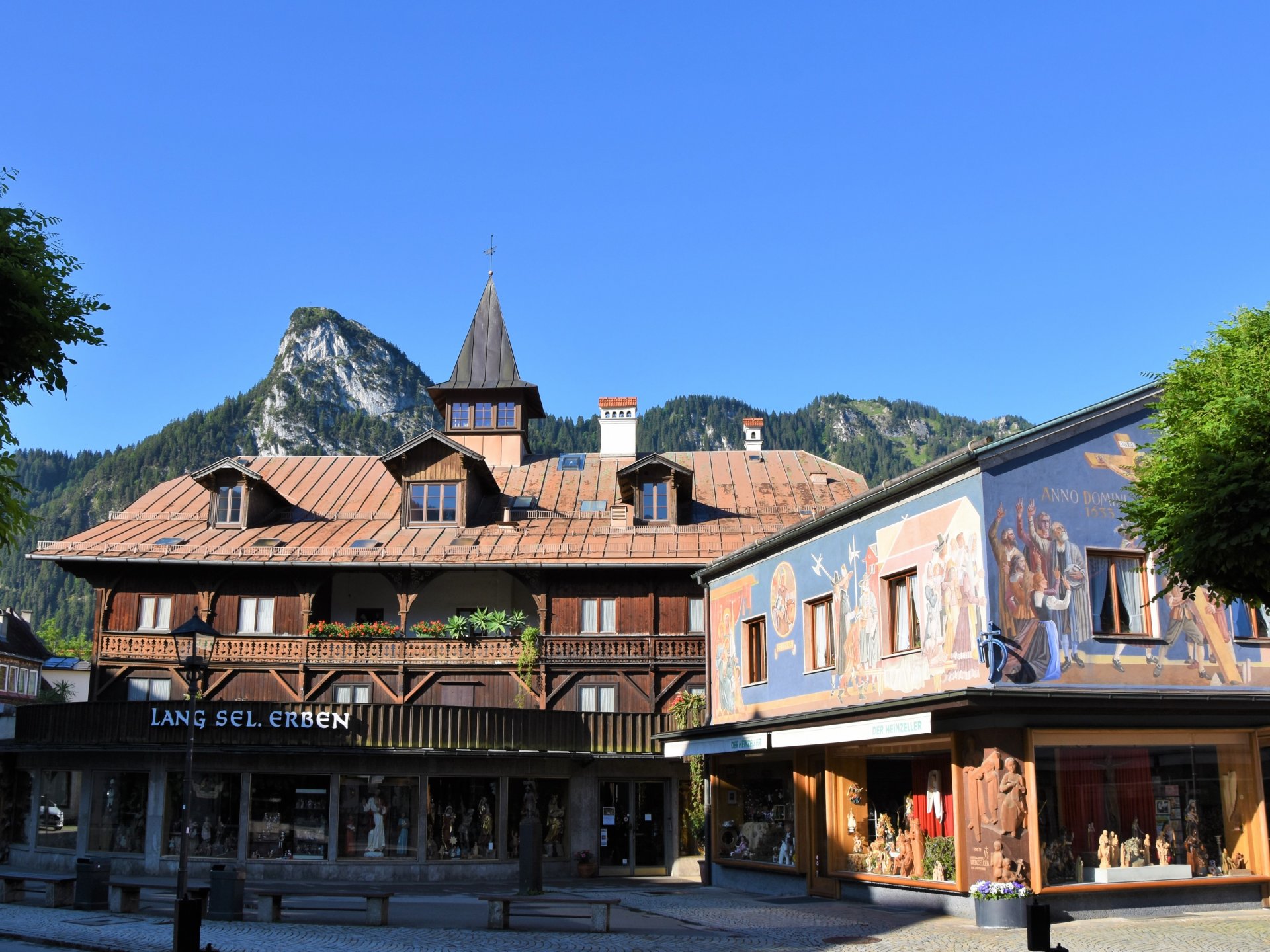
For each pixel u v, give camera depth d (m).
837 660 24.88
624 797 33.84
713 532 42.38
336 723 30.28
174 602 41.72
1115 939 17.41
